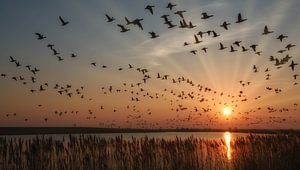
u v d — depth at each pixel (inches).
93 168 974.4
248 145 1146.7
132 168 1003.3
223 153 1128.8
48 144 960.3
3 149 910.4
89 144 1017.5
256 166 1034.1
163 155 1063.0
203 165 1049.5
